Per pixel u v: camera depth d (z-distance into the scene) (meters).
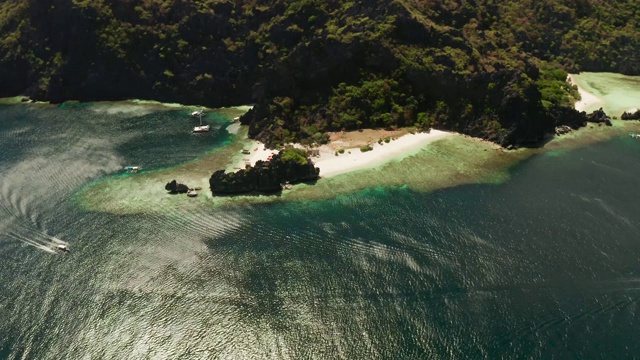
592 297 81.25
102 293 84.88
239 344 75.62
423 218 101.38
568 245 92.19
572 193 108.62
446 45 146.75
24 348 75.50
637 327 76.00
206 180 117.56
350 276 86.75
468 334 75.88
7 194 114.38
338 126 136.88
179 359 73.69
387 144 130.12
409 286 84.31
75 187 116.81
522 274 86.00
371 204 106.81
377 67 145.25
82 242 97.19
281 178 114.25
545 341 74.25
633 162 122.00
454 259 89.75
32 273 89.56
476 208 104.19
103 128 149.12
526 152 127.38
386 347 74.44
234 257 91.94
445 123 138.00
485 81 136.00
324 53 143.62
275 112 138.12
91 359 73.88
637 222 98.12
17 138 144.50
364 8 155.88
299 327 77.81
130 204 109.12
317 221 101.50
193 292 84.56
